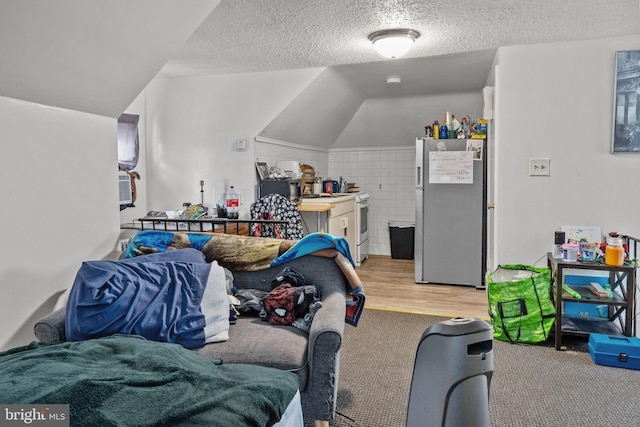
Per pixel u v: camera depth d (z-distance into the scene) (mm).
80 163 2289
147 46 2125
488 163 4043
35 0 1527
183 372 1259
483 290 4168
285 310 1996
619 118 2975
